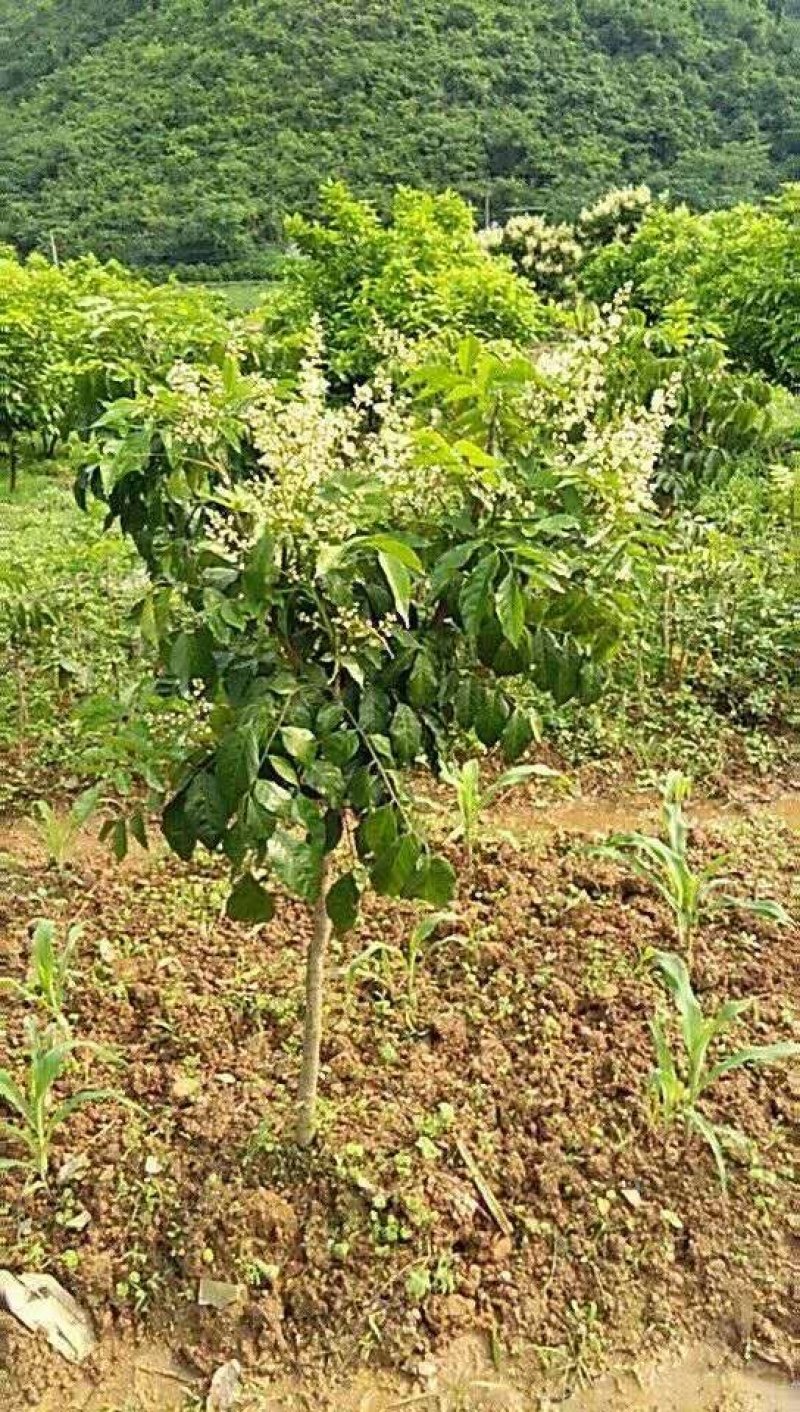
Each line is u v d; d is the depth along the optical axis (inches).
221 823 98.3
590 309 169.0
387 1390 111.9
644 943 163.3
